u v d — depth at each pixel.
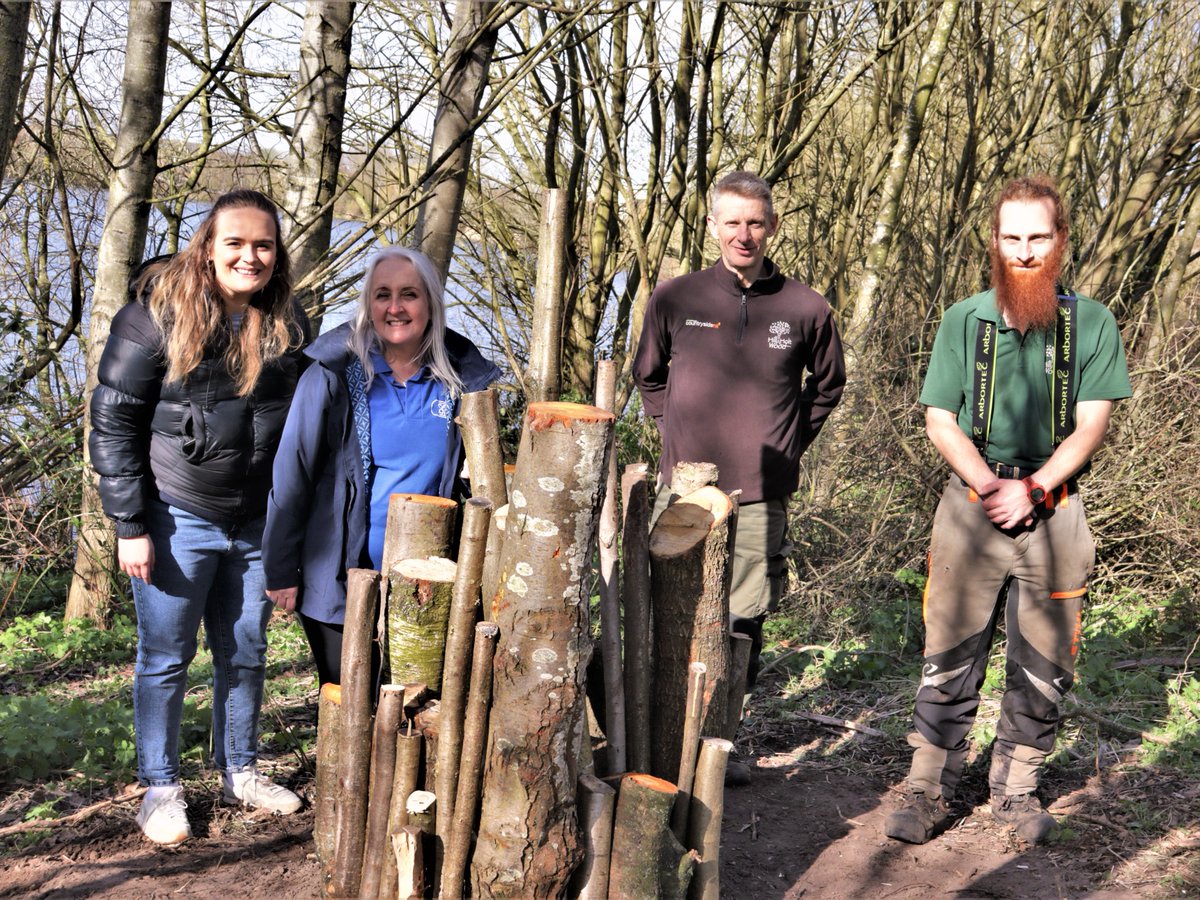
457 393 2.99
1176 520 5.66
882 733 4.35
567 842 2.50
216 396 3.14
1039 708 3.42
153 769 3.37
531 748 2.42
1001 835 3.48
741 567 3.85
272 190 7.96
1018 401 3.27
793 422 3.84
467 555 2.46
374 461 2.98
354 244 5.88
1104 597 5.94
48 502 6.17
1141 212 7.47
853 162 9.06
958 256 7.14
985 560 3.37
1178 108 7.79
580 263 9.25
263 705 4.52
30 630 5.72
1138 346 6.92
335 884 2.63
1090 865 3.26
